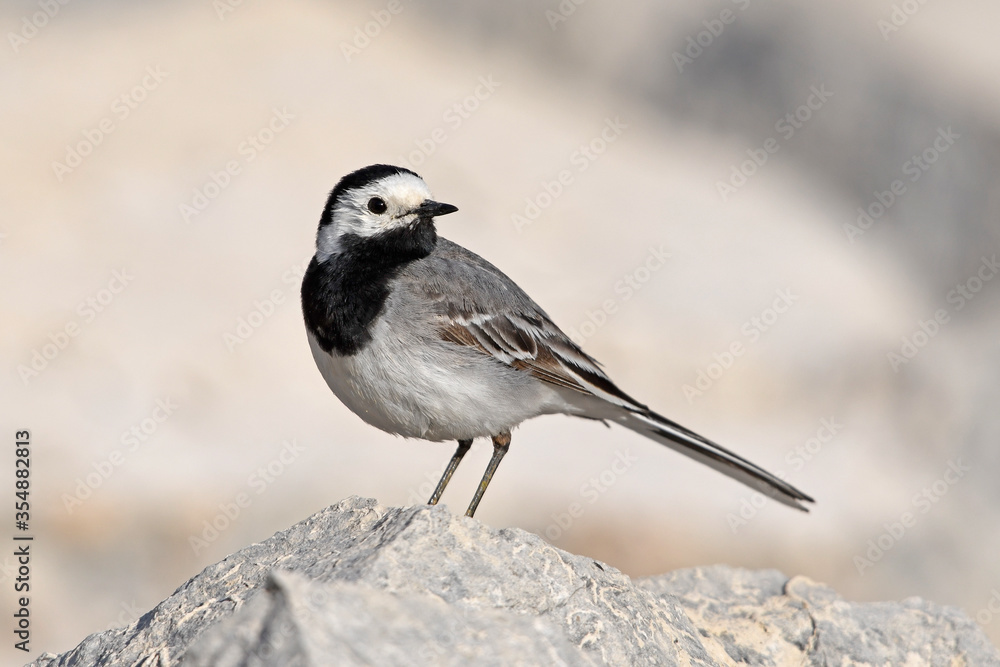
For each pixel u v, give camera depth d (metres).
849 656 7.80
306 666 4.72
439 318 8.65
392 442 16.39
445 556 6.02
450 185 20.70
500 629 5.32
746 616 8.13
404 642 5.03
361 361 8.59
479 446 16.42
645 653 6.28
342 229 8.84
